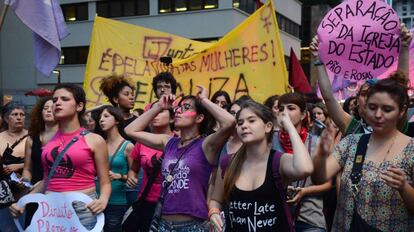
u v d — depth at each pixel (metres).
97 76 8.30
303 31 49.31
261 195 3.01
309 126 4.64
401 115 2.74
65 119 3.96
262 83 7.35
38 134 4.68
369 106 2.73
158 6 30.72
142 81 8.18
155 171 4.34
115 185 4.97
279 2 34.66
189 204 3.56
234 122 3.54
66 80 32.72
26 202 3.84
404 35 3.94
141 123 4.10
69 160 3.84
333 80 8.16
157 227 3.71
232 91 7.50
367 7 4.02
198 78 7.70
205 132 3.85
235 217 3.10
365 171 2.71
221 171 3.34
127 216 4.52
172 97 4.06
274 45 7.32
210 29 29.30
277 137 4.15
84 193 3.88
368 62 4.05
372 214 2.65
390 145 2.70
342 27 4.08
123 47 8.34
